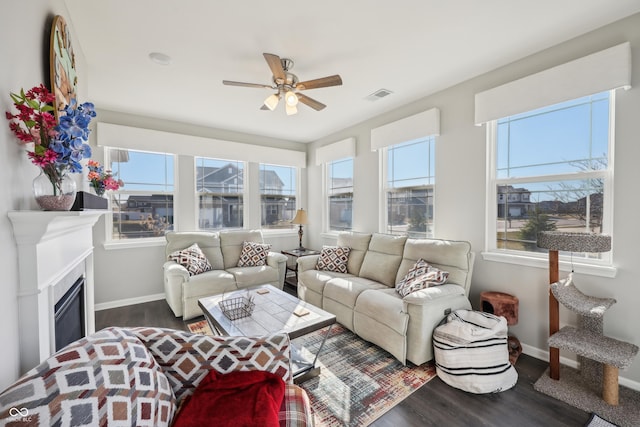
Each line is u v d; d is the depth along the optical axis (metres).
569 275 2.04
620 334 1.88
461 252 2.53
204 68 2.42
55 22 1.36
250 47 2.12
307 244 5.18
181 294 3.05
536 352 2.28
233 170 4.47
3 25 0.96
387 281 2.99
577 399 1.75
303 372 1.99
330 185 4.71
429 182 3.17
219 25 1.86
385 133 3.48
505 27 1.92
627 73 1.79
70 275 1.67
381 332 2.33
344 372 2.10
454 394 1.85
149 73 2.49
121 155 3.56
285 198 5.03
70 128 1.14
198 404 1.08
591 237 1.75
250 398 1.12
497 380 1.85
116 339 1.04
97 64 2.33
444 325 2.07
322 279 3.16
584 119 2.09
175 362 1.19
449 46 2.14
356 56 2.27
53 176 1.16
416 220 3.32
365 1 1.66
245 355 1.28
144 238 3.70
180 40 2.02
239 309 2.14
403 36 2.01
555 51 2.13
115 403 0.86
